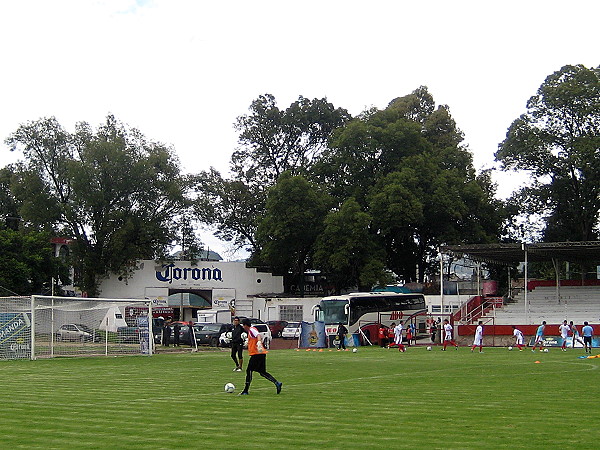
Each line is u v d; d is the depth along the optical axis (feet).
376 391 64.39
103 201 232.53
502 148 220.84
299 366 101.76
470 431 41.16
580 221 218.18
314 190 235.81
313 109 266.77
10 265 202.18
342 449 35.65
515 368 98.17
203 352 151.02
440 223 233.76
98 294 239.09
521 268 275.18
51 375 84.17
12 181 242.37
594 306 193.77
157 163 243.81
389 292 199.52
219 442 37.70
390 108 248.11
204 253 313.73
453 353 145.89
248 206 267.59
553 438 38.83
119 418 46.50
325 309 190.49
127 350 130.21
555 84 214.90
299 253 249.34
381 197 219.61
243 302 246.88
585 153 201.26
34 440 38.55
